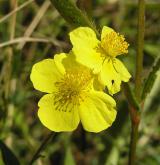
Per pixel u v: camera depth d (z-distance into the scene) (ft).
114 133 0.47
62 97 0.28
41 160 0.41
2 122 0.41
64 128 0.28
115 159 0.45
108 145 0.46
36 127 0.49
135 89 0.29
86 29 0.27
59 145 0.47
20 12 0.50
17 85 0.45
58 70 0.28
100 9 0.57
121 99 0.48
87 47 0.28
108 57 0.29
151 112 0.49
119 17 0.55
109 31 0.30
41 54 0.48
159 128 0.48
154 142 0.48
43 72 0.28
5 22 0.49
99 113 0.28
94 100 0.28
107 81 0.28
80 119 0.28
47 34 0.50
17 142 0.45
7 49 0.44
